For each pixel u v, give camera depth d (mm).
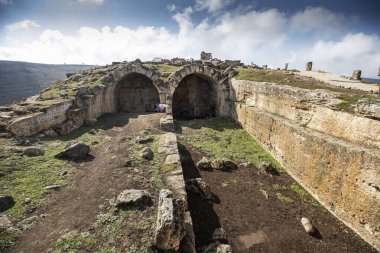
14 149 7719
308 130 8578
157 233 4227
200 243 5801
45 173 6844
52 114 10547
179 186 6383
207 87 20203
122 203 5371
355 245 5992
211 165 9695
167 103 15977
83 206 5523
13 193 5754
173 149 9000
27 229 4730
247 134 13312
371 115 6367
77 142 8406
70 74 19609
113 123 13594
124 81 19656
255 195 8023
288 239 6227
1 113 9633
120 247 4293
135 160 8039
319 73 17594
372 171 5809
